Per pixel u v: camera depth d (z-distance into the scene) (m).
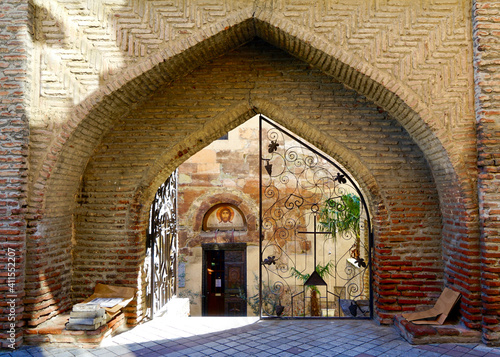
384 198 5.15
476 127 4.28
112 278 5.24
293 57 5.24
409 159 5.16
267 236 8.80
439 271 5.07
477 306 4.31
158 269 6.14
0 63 4.30
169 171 5.53
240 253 9.11
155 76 4.65
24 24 4.30
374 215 5.28
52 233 4.75
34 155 4.43
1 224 4.28
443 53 4.30
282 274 8.71
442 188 4.82
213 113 5.27
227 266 9.11
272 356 4.15
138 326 5.25
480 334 4.29
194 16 4.38
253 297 8.79
